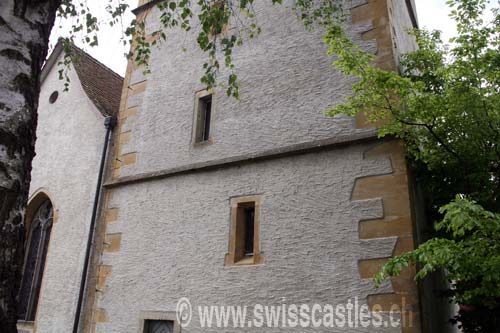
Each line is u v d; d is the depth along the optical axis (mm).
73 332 7059
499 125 4387
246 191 6301
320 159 5859
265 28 7371
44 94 10641
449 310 7523
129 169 7867
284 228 5762
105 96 10000
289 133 6301
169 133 7652
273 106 6645
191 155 7156
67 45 6051
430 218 6043
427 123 4613
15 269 2258
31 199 9312
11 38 2514
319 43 6684
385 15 6262
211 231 6406
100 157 8398
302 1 6305
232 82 5480
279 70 6863
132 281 6895
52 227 8609
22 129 2412
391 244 5004
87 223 7930
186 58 8148
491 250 3365
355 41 6332
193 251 6457
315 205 5656
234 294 5820
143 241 7066
